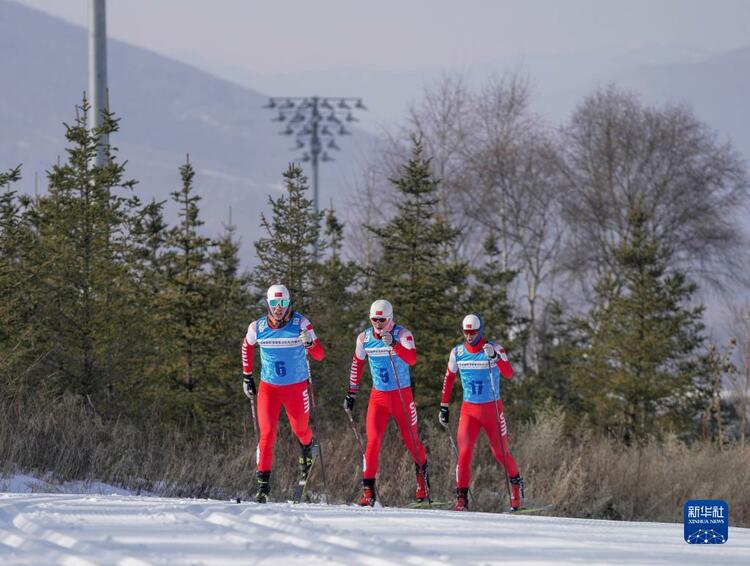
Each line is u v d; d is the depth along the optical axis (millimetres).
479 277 118312
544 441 58281
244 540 18375
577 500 51000
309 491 42344
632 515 52375
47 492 33219
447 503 39219
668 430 100500
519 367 134500
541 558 17766
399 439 54594
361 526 21609
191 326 67375
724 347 99562
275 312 30453
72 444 37969
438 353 77750
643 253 111438
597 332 112375
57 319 55344
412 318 79000
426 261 82250
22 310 53375
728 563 18328
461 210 196000
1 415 39562
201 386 65875
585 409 108438
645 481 58000
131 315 59750
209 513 21891
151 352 61656
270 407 30812
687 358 110000
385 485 44969
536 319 181250
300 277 70312
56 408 43156
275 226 70062
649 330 107188
